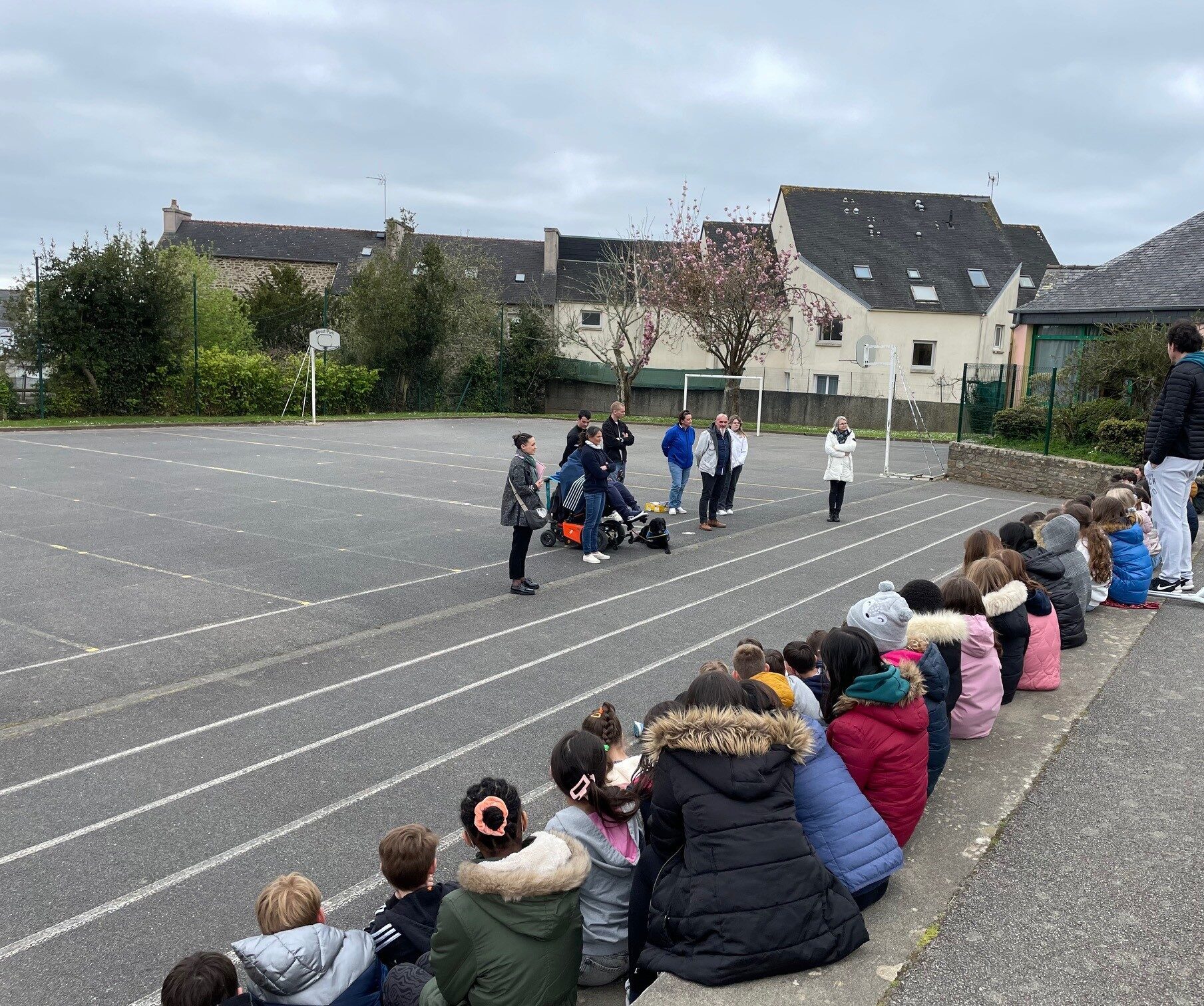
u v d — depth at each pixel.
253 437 26.20
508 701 6.92
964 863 3.96
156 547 11.88
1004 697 5.84
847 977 3.12
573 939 3.09
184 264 34.59
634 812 3.65
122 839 4.89
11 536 12.23
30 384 28.50
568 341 43.44
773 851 3.14
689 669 7.69
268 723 6.47
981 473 19.97
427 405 38.75
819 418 38.31
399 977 3.24
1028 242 46.00
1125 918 3.55
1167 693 6.12
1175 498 8.48
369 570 11.07
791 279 41.19
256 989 3.23
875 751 3.84
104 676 7.38
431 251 37.53
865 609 4.64
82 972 3.82
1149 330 19.34
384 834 4.96
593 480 11.72
